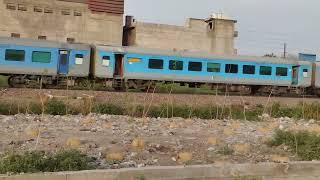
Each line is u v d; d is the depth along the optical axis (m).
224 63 37.06
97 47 33.50
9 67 30.86
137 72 34.22
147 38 59.34
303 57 45.16
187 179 8.59
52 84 32.41
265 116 22.92
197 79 36.09
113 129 15.22
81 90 29.34
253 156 11.31
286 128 17.53
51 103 20.00
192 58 35.88
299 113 24.08
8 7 51.50
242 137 14.88
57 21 53.75
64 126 15.41
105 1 55.84
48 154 9.67
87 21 55.19
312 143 11.77
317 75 41.44
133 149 11.51
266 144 13.20
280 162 9.78
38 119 16.97
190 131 15.93
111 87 34.00
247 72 37.88
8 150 10.25
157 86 34.34
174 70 35.28
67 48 32.44
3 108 19.34
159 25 59.88
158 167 8.51
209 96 29.97
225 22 63.00
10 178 7.46
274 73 39.09
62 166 8.50
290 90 40.72
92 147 11.52
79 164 8.77
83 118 17.86
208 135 15.01
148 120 18.70
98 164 9.48
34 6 52.62
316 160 10.55
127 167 9.38
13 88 28.17
